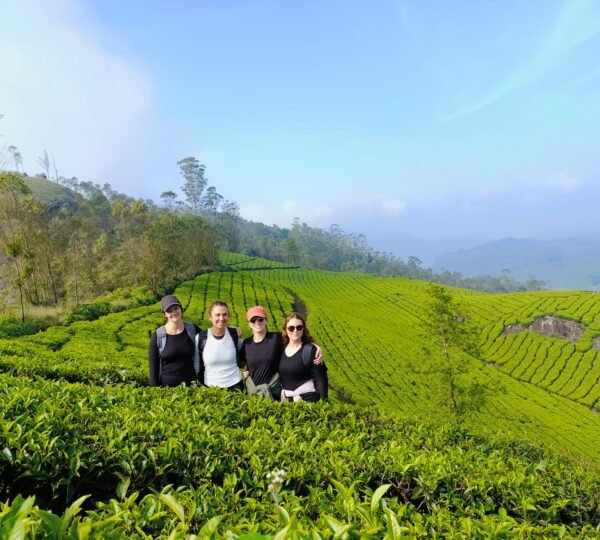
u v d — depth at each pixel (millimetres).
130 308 46094
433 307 27844
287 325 7695
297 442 5500
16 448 3955
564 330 61375
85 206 110438
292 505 3547
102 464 4160
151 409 5996
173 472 4363
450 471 5137
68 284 58594
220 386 8227
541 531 4145
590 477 6406
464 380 45938
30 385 6520
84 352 22219
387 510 2520
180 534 2689
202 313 49594
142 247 60812
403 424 7836
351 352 48875
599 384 48219
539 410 41531
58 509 4051
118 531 2277
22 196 45594
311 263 186500
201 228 85438
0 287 55969
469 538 3502
